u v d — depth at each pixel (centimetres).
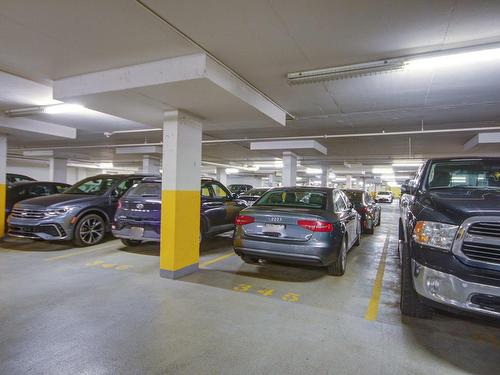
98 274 472
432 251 265
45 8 290
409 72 449
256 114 542
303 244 428
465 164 396
